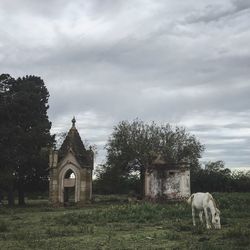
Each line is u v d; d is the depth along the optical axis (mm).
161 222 26812
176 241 18484
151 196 53406
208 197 22375
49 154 56656
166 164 53938
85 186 54219
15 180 58750
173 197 53125
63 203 53406
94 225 26109
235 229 19344
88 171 55031
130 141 71125
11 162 57250
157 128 74688
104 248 16875
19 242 18922
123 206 34094
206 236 19406
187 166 53906
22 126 60719
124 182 73438
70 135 56875
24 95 59781
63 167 54781
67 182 54562
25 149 58594
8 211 42312
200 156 75812
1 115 59094
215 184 70375
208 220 22391
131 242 18438
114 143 71625
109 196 71375
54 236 20781
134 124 73312
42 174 60281
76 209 45562
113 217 29672
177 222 26156
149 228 23891
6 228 24344
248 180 70875
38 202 66312
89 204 53125
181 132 76250
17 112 59531
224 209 33719
